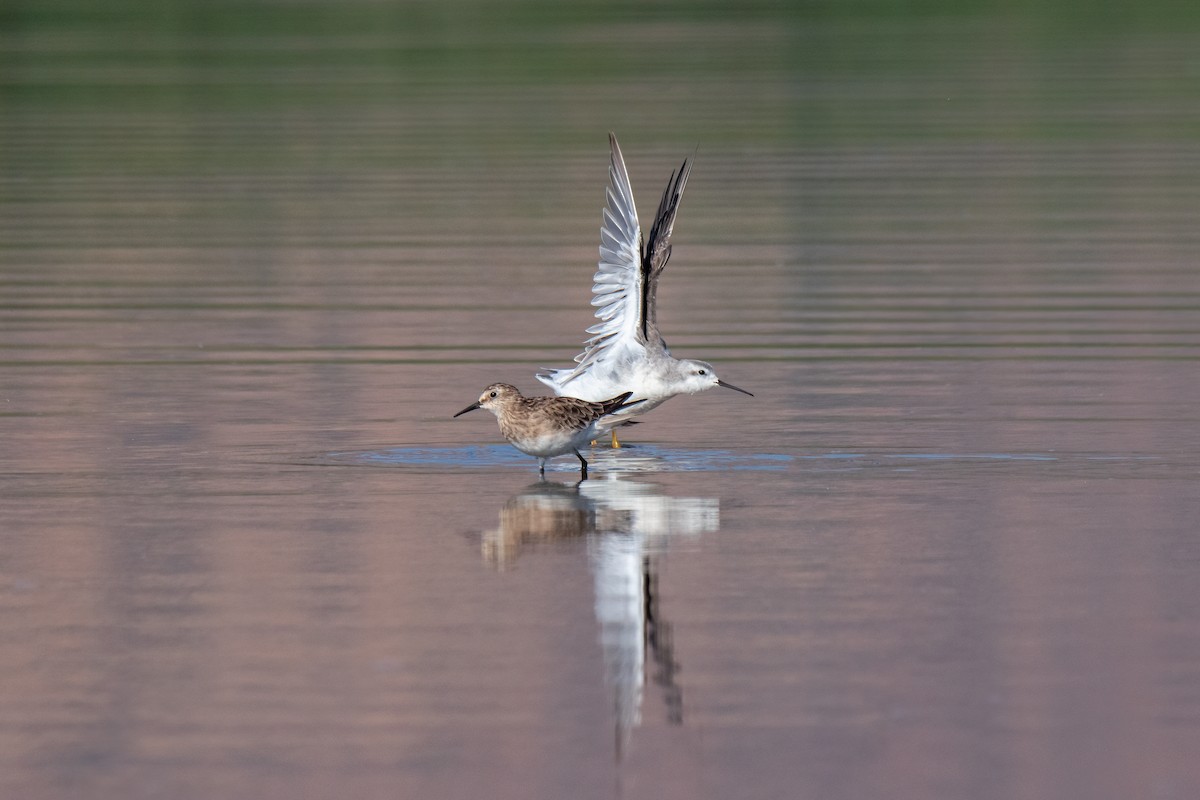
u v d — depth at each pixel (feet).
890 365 63.57
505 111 143.13
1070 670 33.14
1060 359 64.18
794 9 229.66
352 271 85.10
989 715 31.32
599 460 50.62
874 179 111.24
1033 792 28.66
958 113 139.95
